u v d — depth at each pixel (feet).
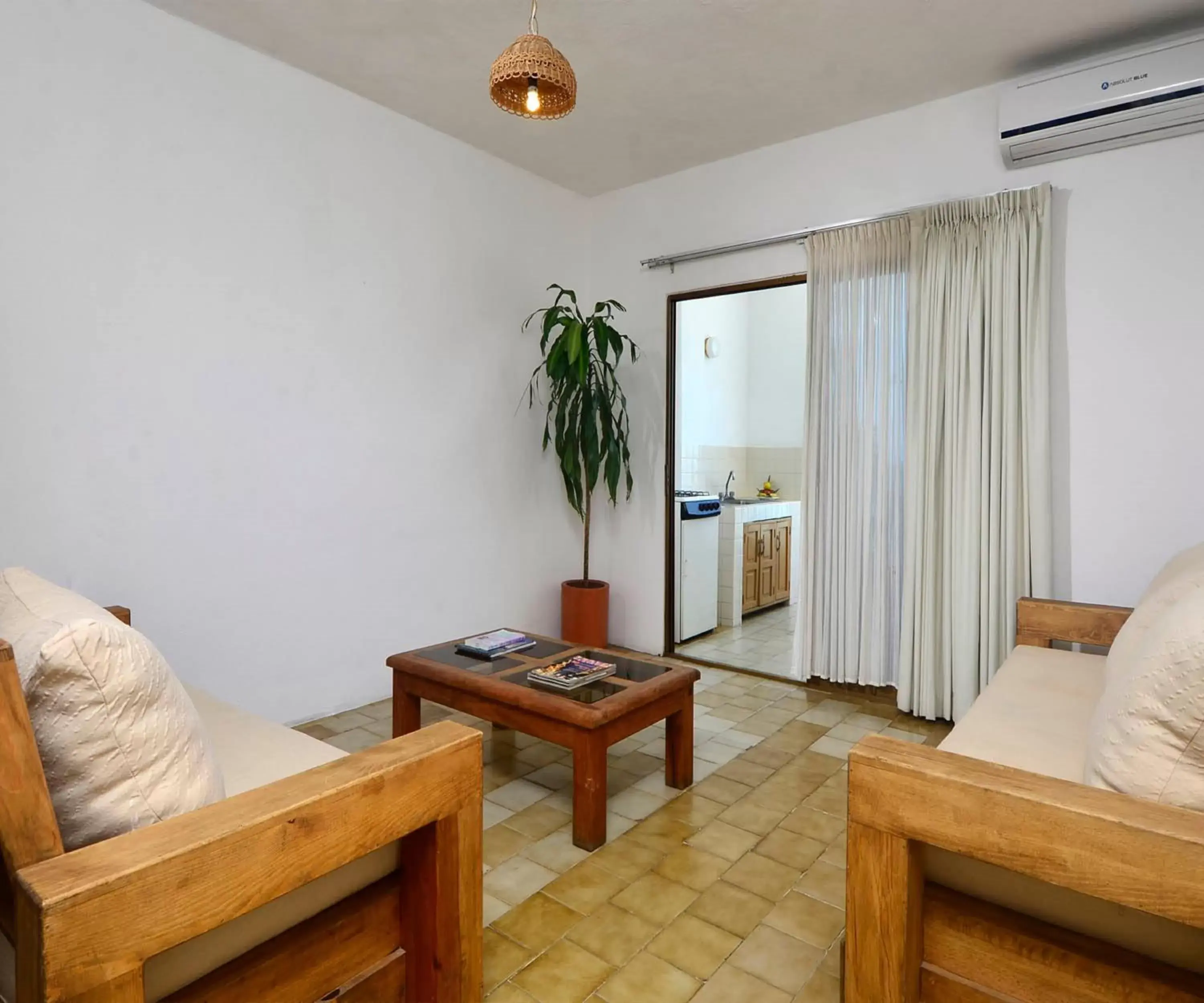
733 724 10.58
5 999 3.44
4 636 3.63
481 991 4.58
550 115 6.22
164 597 8.86
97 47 8.11
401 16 8.70
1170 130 8.78
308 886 3.92
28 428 7.73
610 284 14.65
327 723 10.34
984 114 10.26
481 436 12.84
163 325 8.73
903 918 3.93
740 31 8.91
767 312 21.06
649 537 14.32
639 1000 5.02
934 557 10.45
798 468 20.62
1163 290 9.02
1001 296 9.79
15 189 7.57
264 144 9.64
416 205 11.57
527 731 7.48
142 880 2.94
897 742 4.24
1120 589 9.39
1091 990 3.62
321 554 10.50
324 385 10.44
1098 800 3.47
